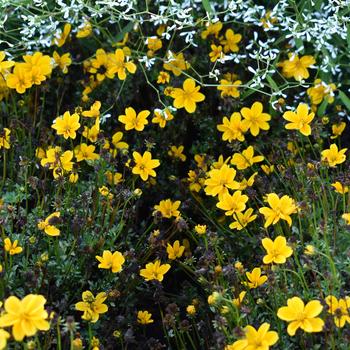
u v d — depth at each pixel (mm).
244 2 4664
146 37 4977
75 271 3580
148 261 4125
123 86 4930
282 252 3150
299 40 4633
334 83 4840
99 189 3875
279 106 4387
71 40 5180
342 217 3357
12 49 4691
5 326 2762
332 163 3748
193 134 5039
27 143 4348
